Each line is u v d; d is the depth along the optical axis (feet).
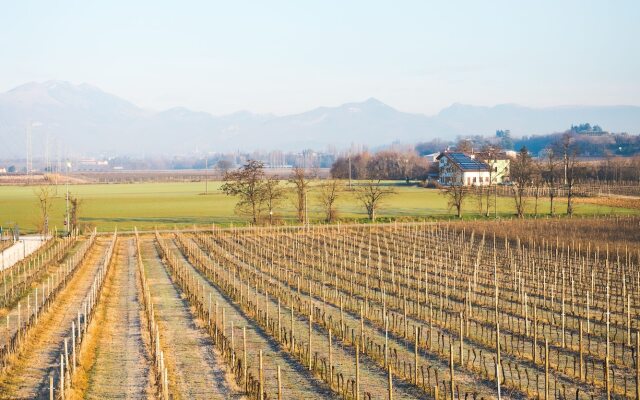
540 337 128.06
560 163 507.71
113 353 119.24
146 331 135.03
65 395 91.09
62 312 153.58
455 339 127.54
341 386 100.53
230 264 229.04
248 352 120.88
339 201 495.00
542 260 219.41
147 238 317.42
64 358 112.47
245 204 409.08
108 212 440.86
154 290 186.09
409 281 184.03
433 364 111.75
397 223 347.36
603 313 147.95
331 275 205.67
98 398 95.66
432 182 627.46
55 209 454.40
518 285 172.24
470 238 283.59
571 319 143.43
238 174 373.81
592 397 85.20
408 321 143.23
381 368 110.11
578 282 183.01
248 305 157.89
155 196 601.21
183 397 96.22
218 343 122.83
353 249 264.72
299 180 419.74
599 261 210.18
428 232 308.81
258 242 289.12
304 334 132.98
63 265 220.43
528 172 402.72
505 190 521.24
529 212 402.72
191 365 112.27
